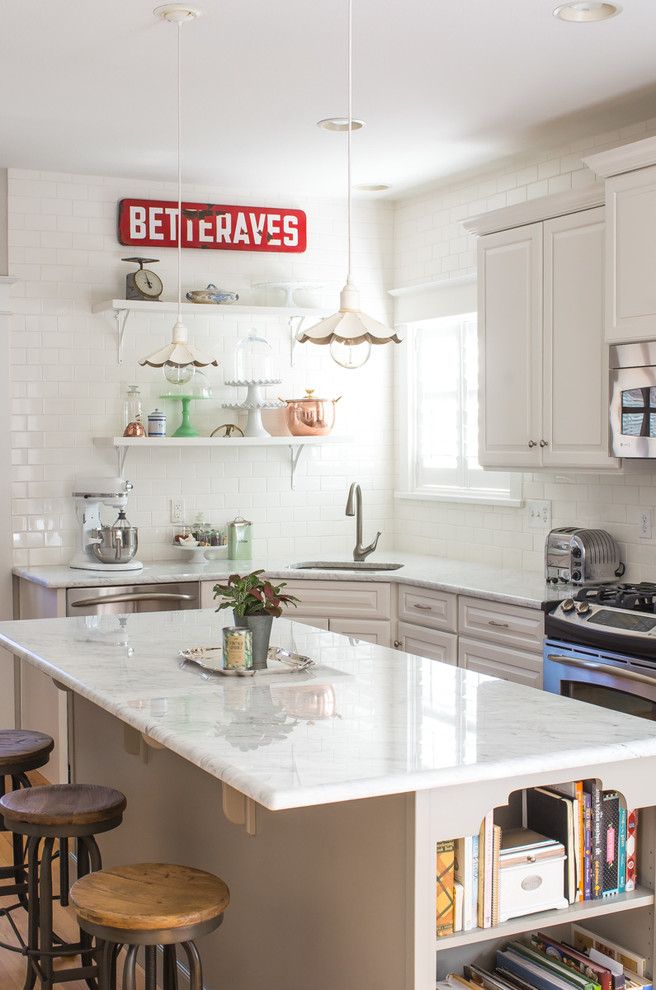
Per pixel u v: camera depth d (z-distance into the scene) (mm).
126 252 5977
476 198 5891
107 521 6020
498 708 2732
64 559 5895
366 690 2949
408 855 2242
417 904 2227
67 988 3561
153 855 3662
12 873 3822
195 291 5977
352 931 2514
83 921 2422
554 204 4672
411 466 6609
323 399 6156
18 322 5758
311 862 2705
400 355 6621
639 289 4164
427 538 6414
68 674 3154
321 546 6555
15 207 5738
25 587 5676
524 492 5555
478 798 2266
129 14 3611
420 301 6375
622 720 2615
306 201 6406
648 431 4199
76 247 5867
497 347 5094
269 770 2178
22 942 3475
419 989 2242
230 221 6164
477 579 5188
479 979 2512
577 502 5180
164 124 4898
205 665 3225
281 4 3527
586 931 2699
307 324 6406
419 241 6383
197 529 6094
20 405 5773
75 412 5891
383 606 5438
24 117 4789
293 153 5395
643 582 4660
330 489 6566
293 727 2529
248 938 3080
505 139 5141
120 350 5969
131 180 5969
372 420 6660
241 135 5074
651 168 4090
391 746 2359
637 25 3730
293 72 4195
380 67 4141
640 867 2602
